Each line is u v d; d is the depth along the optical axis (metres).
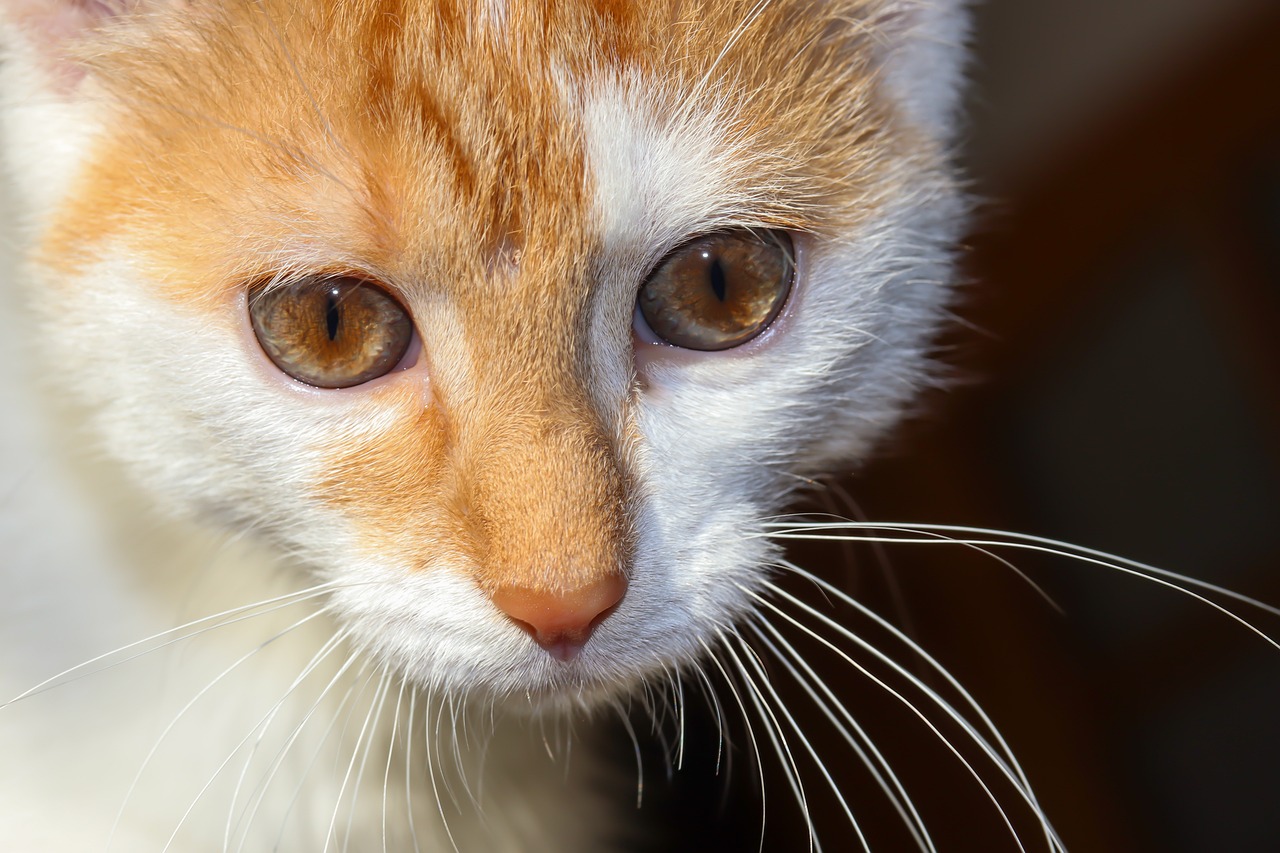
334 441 0.31
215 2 0.31
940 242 0.34
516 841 0.36
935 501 0.43
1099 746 0.42
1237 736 0.42
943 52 0.34
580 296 0.31
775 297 0.32
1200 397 0.43
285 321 0.31
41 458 0.33
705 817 0.40
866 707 0.41
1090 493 0.44
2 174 0.33
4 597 0.33
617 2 0.31
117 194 0.31
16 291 0.33
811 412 0.33
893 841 0.41
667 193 0.31
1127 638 0.43
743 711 0.33
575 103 0.31
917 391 0.35
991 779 0.41
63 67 0.32
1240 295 0.41
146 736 0.33
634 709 0.38
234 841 0.33
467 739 0.35
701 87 0.31
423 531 0.31
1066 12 0.42
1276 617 0.41
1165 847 0.41
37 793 0.33
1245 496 0.42
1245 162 0.41
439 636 0.31
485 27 0.31
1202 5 0.40
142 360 0.31
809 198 0.32
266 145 0.31
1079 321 0.43
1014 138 0.43
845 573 0.42
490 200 0.30
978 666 0.42
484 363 0.31
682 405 0.32
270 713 0.32
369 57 0.31
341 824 0.34
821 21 0.32
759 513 0.33
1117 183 0.41
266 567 0.33
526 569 0.30
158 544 0.33
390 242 0.30
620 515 0.31
